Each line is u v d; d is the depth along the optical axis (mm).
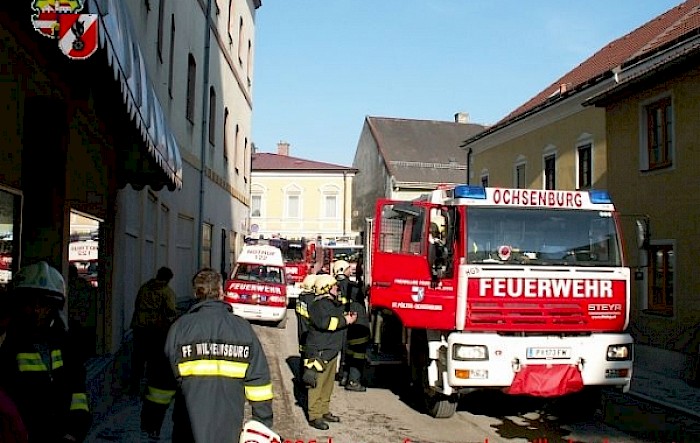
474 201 8898
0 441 3105
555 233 8984
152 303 9875
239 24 30016
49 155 7672
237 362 4293
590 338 8773
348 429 8875
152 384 7008
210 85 23125
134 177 11844
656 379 13547
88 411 3961
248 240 29531
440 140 53812
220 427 4195
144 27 13086
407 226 9656
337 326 8820
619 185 17438
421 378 9922
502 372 8500
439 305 8789
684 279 14625
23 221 7641
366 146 55531
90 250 10969
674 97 15203
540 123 25328
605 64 25344
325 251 30797
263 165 57344
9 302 3795
